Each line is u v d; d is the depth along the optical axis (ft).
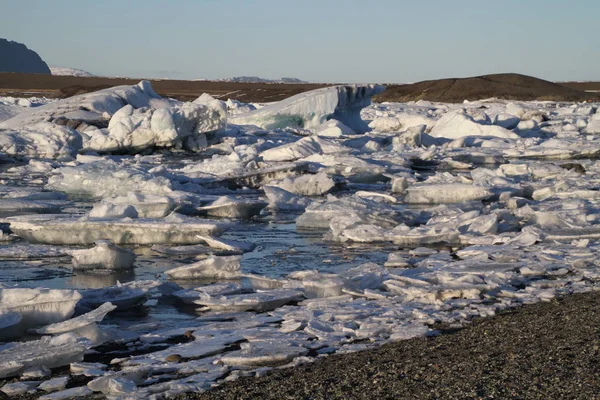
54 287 33.27
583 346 21.26
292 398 18.24
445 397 17.66
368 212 49.29
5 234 45.73
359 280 31.83
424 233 43.27
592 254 37.09
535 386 18.06
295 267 37.65
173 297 30.83
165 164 94.84
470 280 31.12
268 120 139.95
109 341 24.52
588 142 112.78
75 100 142.61
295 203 59.72
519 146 115.24
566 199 56.59
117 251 37.06
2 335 24.64
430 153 100.68
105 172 66.85
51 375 21.31
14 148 102.68
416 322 25.38
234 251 41.42
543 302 28.27
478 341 22.58
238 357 21.59
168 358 22.25
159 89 415.03
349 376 19.70
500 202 57.82
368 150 109.19
